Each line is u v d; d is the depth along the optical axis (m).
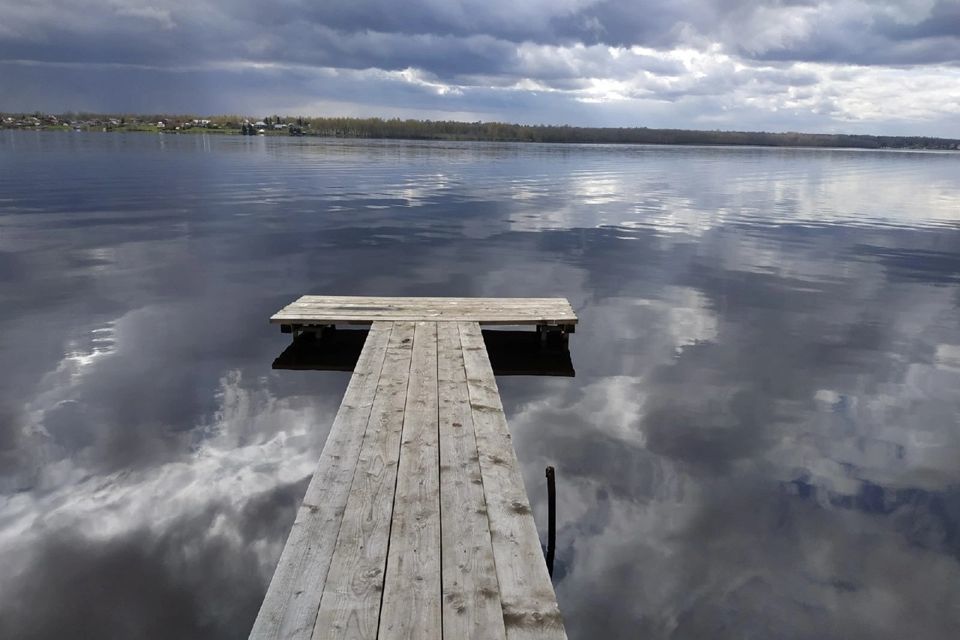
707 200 30.02
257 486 5.46
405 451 4.68
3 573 4.27
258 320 10.27
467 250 16.44
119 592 4.11
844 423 6.98
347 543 3.56
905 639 3.91
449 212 23.52
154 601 4.04
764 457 6.18
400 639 2.89
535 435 6.50
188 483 5.48
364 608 3.07
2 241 15.94
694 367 8.55
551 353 8.95
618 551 4.64
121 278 12.75
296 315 8.62
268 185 31.67
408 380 6.17
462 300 9.60
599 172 47.69
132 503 5.16
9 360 8.34
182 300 11.34
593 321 10.56
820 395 7.72
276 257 15.08
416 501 4.00
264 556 4.52
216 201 24.89
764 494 5.51
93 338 9.26
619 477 5.71
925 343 9.77
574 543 4.71
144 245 15.98
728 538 4.85
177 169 40.38
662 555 4.61
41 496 5.24
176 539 4.70
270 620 2.98
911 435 6.75
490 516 3.86
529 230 19.83
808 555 4.68
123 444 6.16
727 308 11.50
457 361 6.77
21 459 5.84
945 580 4.45
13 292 11.55
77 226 18.39
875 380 8.24
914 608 4.17
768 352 9.20
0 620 3.83
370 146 93.69
